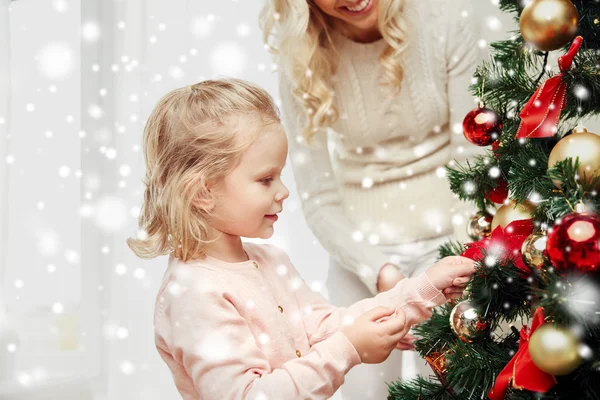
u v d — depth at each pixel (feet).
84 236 7.54
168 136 3.35
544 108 2.56
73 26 7.81
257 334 3.15
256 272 3.34
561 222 2.06
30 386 6.95
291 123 5.10
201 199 3.24
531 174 2.70
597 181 2.23
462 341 2.88
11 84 7.56
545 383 2.20
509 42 3.19
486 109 3.15
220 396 2.84
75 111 7.80
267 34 5.19
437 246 4.63
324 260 6.59
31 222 7.63
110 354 7.29
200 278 3.11
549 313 2.15
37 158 7.72
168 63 7.30
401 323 3.09
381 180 4.79
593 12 2.68
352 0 4.37
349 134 4.91
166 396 7.17
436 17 4.55
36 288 7.58
